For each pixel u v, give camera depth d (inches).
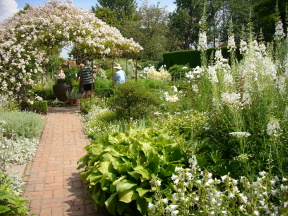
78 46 427.5
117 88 284.4
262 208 74.0
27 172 167.0
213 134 133.0
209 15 1480.1
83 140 242.4
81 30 398.0
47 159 190.7
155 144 134.1
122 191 107.7
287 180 81.4
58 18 378.0
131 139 142.9
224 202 77.3
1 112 259.4
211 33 1412.4
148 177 110.1
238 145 114.6
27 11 410.0
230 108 118.3
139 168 112.9
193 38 1576.0
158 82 485.1
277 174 98.2
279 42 181.6
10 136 219.1
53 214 121.6
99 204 120.1
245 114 127.1
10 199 94.5
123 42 442.0
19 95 351.9
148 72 671.8
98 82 534.3
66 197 137.4
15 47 341.1
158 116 240.5
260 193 75.7
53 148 216.2
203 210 73.7
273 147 100.0
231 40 172.9
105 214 122.3
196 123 143.3
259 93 124.1
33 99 366.6
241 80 148.1
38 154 200.7
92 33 409.4
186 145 128.9
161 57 1180.5
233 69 159.6
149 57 1179.9
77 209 126.3
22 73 347.6
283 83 126.9
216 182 77.0
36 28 373.7
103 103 371.2
